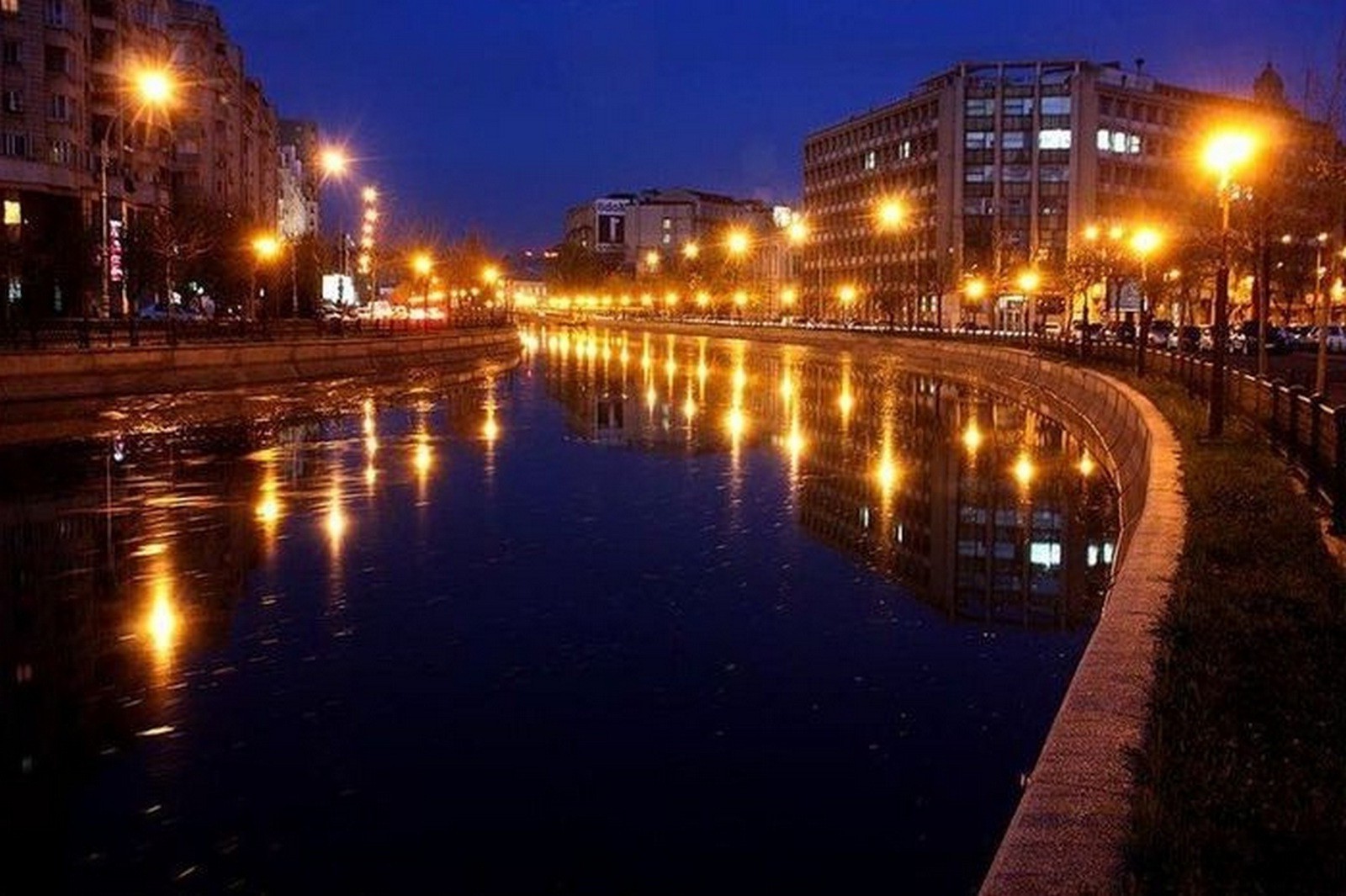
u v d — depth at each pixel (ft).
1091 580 59.36
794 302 508.94
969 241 379.35
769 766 35.63
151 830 31.91
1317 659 29.25
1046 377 162.20
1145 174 386.11
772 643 48.01
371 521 73.41
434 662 45.47
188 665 45.16
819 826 31.78
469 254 505.66
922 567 61.77
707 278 553.23
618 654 46.47
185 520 73.51
